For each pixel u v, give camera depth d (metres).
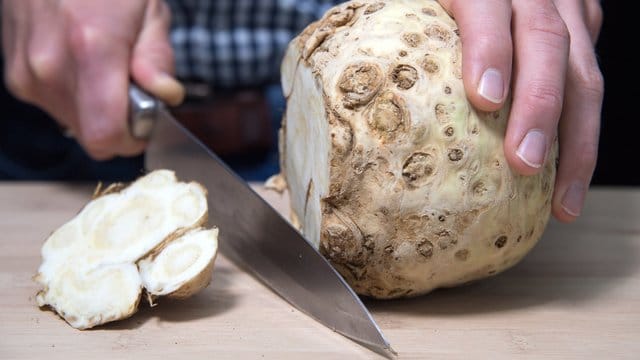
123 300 0.45
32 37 0.60
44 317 0.45
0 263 0.51
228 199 0.51
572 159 0.47
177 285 0.45
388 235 0.44
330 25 0.46
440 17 0.45
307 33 0.48
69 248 0.48
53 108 0.62
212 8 0.71
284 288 0.47
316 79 0.45
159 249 0.47
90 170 0.73
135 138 0.56
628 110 0.77
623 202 0.60
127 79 0.57
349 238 0.44
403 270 0.44
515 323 0.45
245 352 0.43
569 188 0.47
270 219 0.48
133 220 0.48
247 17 0.72
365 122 0.43
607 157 0.79
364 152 0.43
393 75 0.43
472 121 0.43
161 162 0.56
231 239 0.51
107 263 0.47
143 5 0.59
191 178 0.54
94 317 0.44
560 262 0.51
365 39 0.45
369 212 0.43
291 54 0.50
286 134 0.52
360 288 0.45
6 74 0.65
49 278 0.47
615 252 0.52
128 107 0.56
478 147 0.43
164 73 0.57
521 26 0.44
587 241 0.54
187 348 0.43
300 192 0.50
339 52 0.45
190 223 0.48
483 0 0.44
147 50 0.58
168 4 0.71
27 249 0.52
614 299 0.47
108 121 0.56
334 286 0.44
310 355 0.42
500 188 0.43
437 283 0.45
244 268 0.50
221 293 0.48
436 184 0.43
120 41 0.57
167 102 0.58
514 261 0.46
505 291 0.47
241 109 0.70
